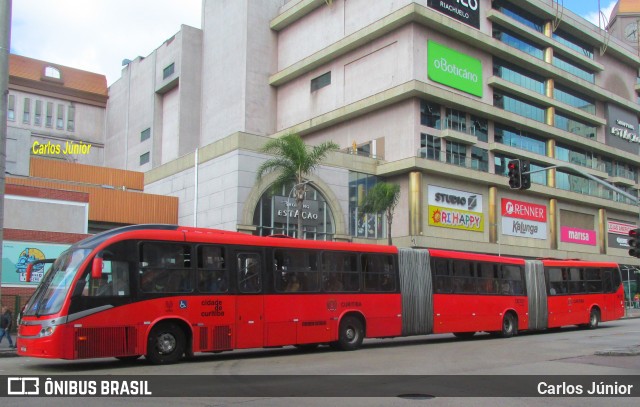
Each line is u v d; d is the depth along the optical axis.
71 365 15.52
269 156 39.00
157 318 15.24
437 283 22.98
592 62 63.72
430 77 46.47
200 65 61.44
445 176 47.72
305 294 18.50
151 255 15.48
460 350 19.58
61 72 75.56
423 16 44.97
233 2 57.56
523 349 19.84
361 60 49.41
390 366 15.01
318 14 53.69
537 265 28.42
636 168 73.06
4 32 19.19
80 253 14.81
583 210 63.16
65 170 44.88
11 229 27.28
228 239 17.09
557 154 60.31
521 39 55.97
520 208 54.78
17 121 70.81
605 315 31.86
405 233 45.41
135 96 70.00
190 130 59.84
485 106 50.16
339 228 42.16
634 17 80.44
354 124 49.94
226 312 16.55
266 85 55.91
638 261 68.31
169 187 44.44
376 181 46.56
